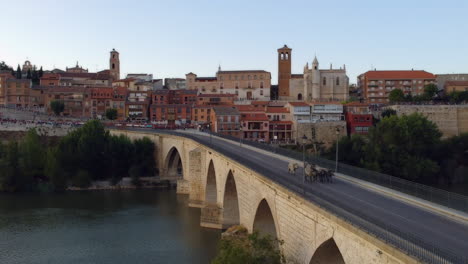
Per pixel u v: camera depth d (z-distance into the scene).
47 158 131.50
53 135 161.50
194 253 74.38
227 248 49.09
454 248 33.12
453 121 170.25
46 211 103.56
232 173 76.94
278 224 53.53
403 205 46.97
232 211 86.31
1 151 134.88
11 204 110.75
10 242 81.19
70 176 132.62
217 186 90.00
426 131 137.00
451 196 44.81
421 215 42.75
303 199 44.94
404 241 32.31
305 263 45.38
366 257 34.88
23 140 143.38
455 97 189.62
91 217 98.00
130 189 131.88
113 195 122.31
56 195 122.44
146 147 145.75
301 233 46.38
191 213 100.38
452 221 40.62
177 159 143.00
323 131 172.62
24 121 167.88
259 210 62.50
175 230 87.19
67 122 179.25
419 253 30.34
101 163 138.00
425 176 130.38
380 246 32.78
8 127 160.88
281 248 52.16
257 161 80.88
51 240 82.19
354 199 49.91
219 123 171.12
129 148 143.62
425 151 136.50
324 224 41.38
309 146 159.62
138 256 73.44
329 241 41.50
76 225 91.69
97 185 132.75
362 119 172.12
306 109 176.38
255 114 176.62
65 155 133.75
